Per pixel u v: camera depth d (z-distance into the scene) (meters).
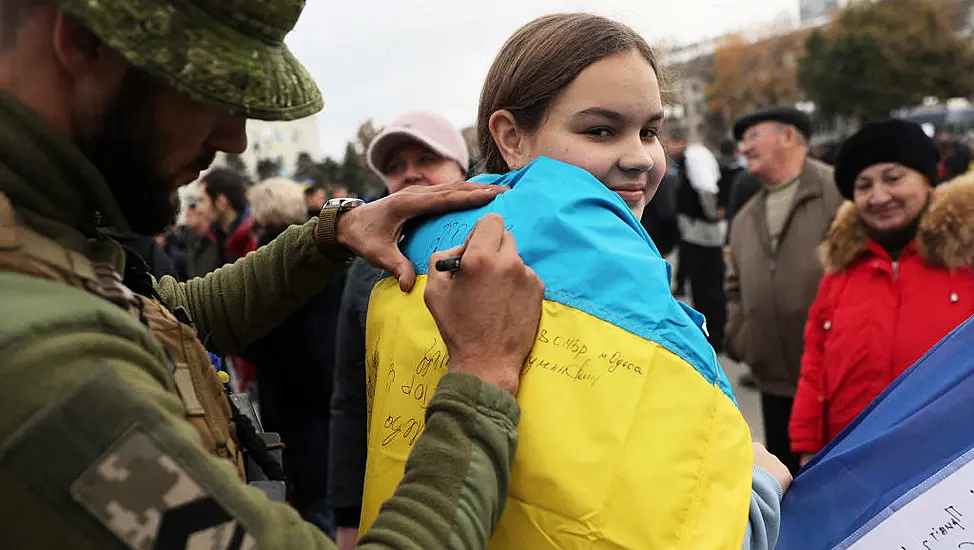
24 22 0.70
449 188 1.15
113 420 0.61
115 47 0.68
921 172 2.27
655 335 0.87
